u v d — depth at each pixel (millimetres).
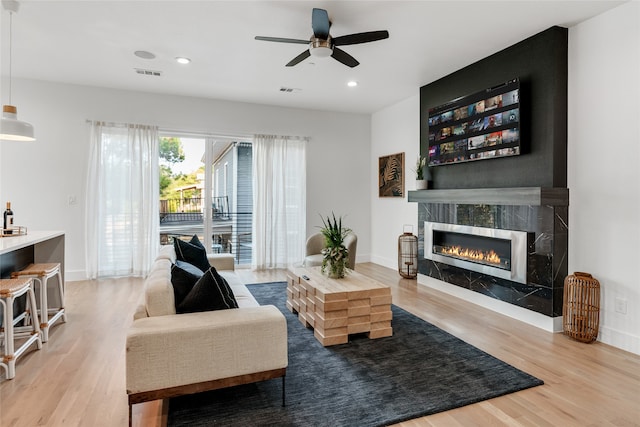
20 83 4758
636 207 2816
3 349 2799
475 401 2152
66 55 3967
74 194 5039
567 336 3150
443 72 4469
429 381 2381
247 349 2012
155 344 1834
